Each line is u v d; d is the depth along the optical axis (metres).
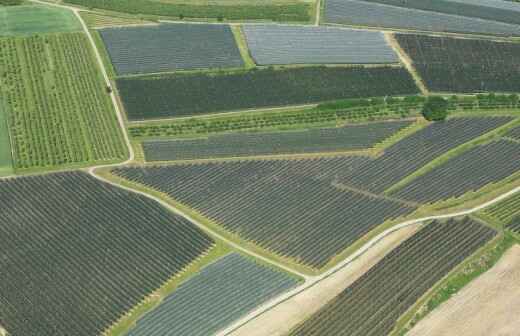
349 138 170.50
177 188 153.50
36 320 123.56
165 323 122.69
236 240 140.38
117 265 134.50
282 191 152.75
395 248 139.12
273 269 133.75
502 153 166.38
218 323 122.62
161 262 135.12
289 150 165.62
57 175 157.88
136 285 130.25
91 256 136.38
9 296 128.12
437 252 138.50
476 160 163.88
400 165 161.62
